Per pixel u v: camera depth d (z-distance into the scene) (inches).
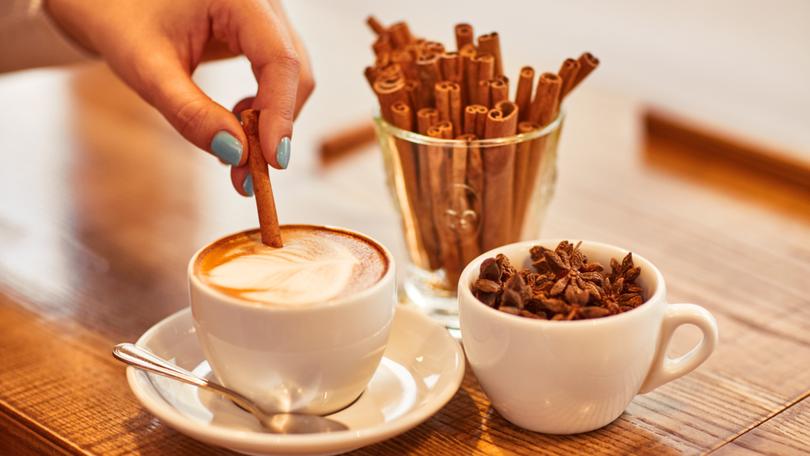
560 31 83.8
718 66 75.2
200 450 29.4
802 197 40.1
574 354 28.4
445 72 33.5
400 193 33.9
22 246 37.7
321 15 58.8
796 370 31.8
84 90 49.0
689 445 29.4
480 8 89.7
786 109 65.9
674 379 30.1
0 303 34.9
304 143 43.7
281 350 28.5
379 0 91.7
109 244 37.8
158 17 34.3
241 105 35.6
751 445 29.4
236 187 32.7
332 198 40.1
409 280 35.0
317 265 29.8
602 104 47.2
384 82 33.6
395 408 30.0
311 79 36.2
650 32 82.9
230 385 29.7
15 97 48.2
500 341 28.8
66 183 41.4
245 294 28.8
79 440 29.7
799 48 77.8
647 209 39.3
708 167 42.1
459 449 29.4
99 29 34.6
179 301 34.9
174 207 39.8
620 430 29.9
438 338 31.5
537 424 29.6
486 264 29.8
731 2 87.7
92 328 33.8
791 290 35.0
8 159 43.1
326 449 27.8
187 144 44.3
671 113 44.3
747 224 38.4
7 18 42.6
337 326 28.5
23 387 31.6
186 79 33.3
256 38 33.0
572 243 31.1
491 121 32.1
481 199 32.9
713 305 34.3
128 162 42.9
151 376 29.9
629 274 30.1
